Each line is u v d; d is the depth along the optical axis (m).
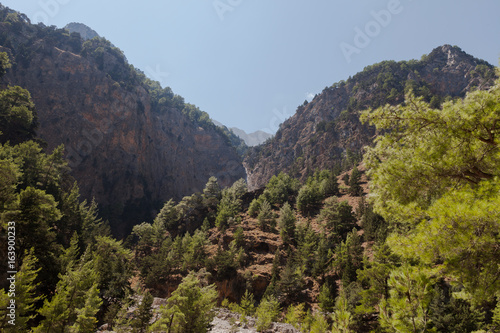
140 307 29.47
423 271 7.71
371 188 12.57
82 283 25.78
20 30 180.25
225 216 90.69
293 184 116.56
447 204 7.72
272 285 55.09
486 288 7.39
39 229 34.66
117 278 39.00
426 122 11.07
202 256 69.44
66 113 158.75
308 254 62.00
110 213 147.62
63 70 171.50
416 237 7.96
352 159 162.12
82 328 22.53
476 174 10.24
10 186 36.88
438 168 10.30
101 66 197.62
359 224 72.25
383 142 12.21
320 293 47.56
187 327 26.52
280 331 34.47
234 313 42.78
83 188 150.62
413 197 10.88
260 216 85.50
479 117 9.59
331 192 105.50
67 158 149.62
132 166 178.75
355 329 29.97
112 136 174.62
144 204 172.75
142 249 92.44
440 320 28.73
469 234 6.80
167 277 65.19
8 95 90.88
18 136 86.62
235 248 68.94
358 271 35.75
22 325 18.97
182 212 118.31
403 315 7.56
